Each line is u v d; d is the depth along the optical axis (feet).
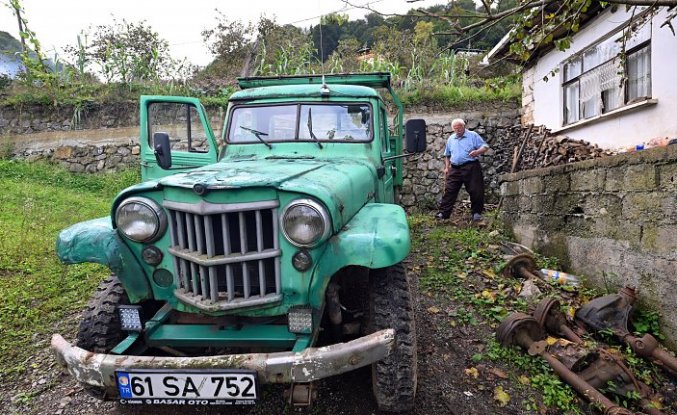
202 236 6.94
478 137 22.50
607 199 13.01
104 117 34.22
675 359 9.62
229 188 6.57
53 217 21.74
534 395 8.91
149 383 6.56
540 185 17.04
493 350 10.26
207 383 6.45
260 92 12.17
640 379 9.53
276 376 6.35
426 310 12.49
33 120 34.19
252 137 11.88
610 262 12.91
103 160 33.53
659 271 10.91
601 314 11.00
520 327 10.32
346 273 9.18
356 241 6.98
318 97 11.94
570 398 8.69
